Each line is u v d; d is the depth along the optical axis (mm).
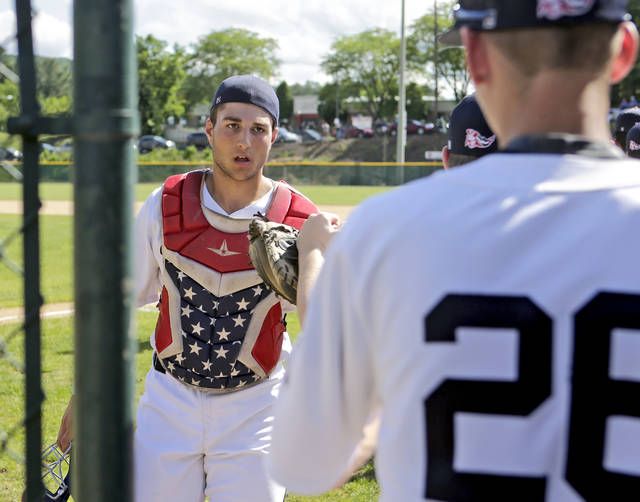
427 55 79750
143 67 75000
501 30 1206
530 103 1231
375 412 1480
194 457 3059
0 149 1339
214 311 3029
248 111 3049
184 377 3051
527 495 1155
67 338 7645
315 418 1323
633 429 1143
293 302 2400
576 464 1151
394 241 1220
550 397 1154
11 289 10016
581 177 1201
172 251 3035
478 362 1167
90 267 1143
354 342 1272
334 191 33844
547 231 1181
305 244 2234
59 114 1320
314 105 90625
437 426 1183
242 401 3055
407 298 1202
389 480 1231
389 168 37812
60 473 3484
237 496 3035
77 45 1120
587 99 1224
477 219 1193
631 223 1170
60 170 32719
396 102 82062
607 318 1145
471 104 2309
